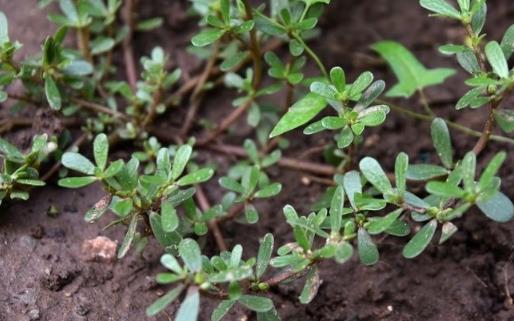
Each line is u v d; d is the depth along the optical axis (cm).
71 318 63
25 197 63
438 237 66
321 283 65
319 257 59
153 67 69
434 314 65
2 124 69
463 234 67
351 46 78
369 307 65
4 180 63
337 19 79
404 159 59
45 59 66
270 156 70
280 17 66
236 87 72
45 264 65
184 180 59
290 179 71
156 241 66
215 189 70
